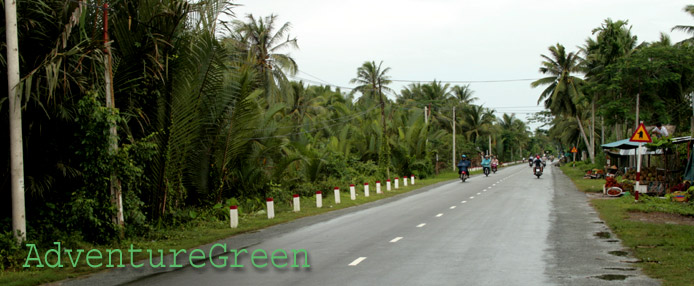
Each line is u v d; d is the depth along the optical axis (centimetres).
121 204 1177
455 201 2075
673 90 3475
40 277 787
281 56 3328
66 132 1141
